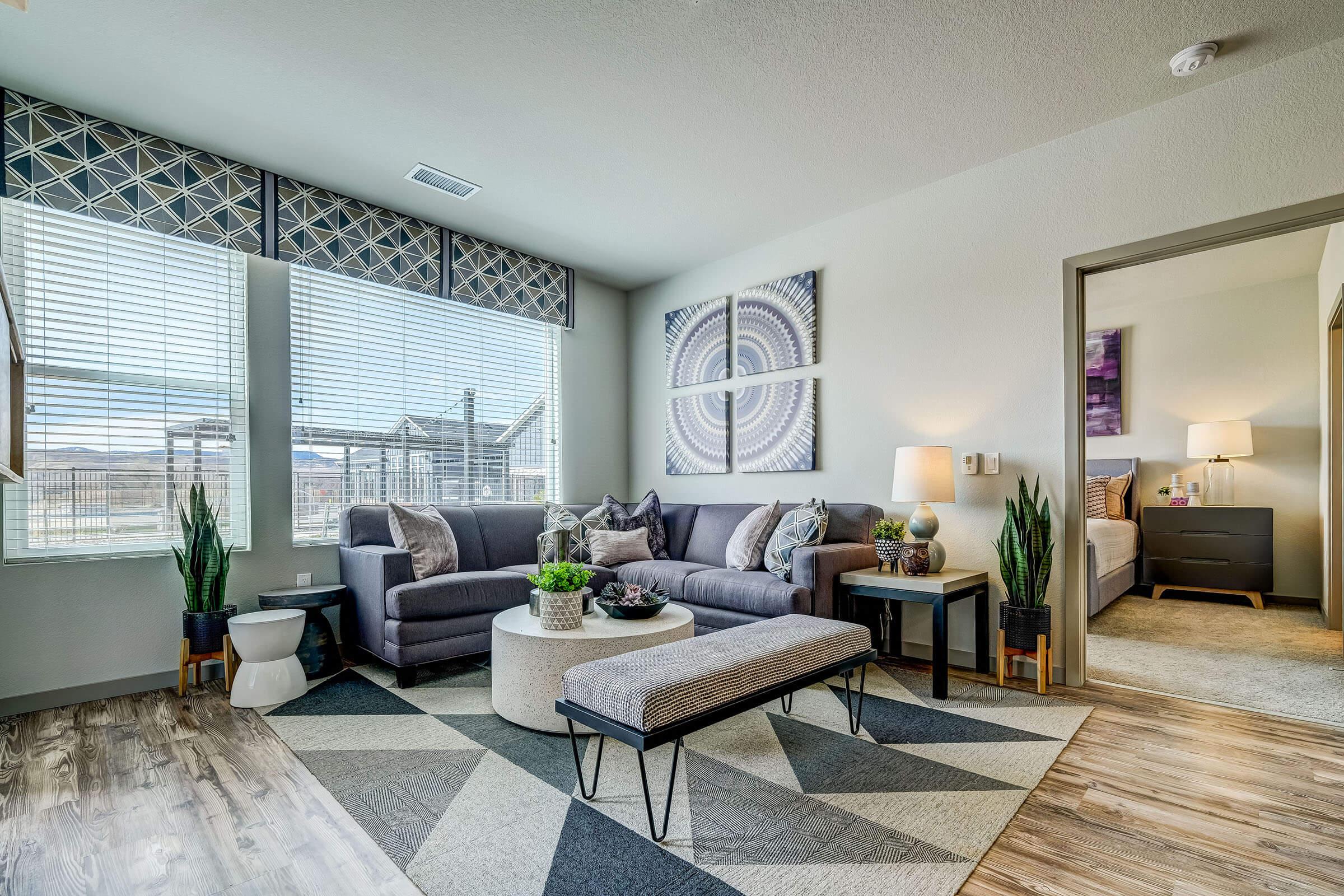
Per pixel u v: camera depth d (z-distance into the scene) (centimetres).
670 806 174
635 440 526
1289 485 496
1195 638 384
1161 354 556
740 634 219
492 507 417
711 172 334
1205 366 535
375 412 390
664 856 161
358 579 335
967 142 306
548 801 189
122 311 304
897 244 362
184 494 319
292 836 172
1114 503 544
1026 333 312
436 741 235
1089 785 197
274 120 288
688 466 475
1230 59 246
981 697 281
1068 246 299
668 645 209
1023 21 224
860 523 352
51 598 278
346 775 207
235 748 230
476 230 412
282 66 250
